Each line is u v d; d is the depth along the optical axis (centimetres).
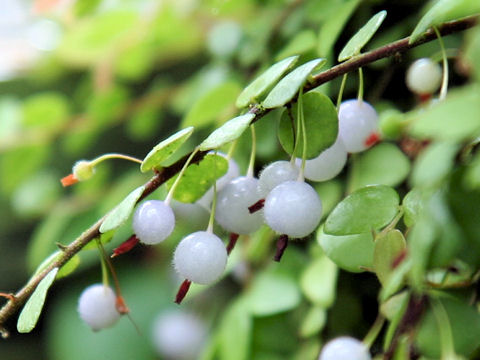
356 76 28
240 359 28
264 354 28
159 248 39
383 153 25
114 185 40
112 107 38
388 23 27
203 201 22
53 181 43
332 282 26
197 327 36
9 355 45
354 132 22
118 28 36
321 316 27
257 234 28
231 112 28
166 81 42
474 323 22
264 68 29
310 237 28
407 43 21
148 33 36
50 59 41
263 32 30
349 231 21
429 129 17
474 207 19
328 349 21
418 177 18
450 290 22
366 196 21
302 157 21
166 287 41
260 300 28
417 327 22
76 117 41
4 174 41
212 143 19
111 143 43
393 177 25
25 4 42
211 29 36
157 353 40
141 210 21
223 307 36
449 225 19
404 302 21
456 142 18
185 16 35
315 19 27
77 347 40
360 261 22
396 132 19
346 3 26
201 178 22
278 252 20
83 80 43
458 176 19
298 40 27
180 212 31
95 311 23
